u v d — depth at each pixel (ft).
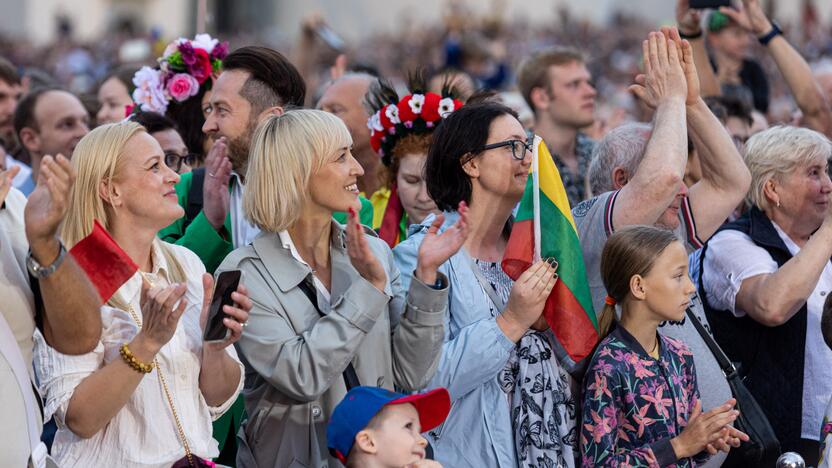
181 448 28.53
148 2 411.54
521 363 32.37
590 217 35.42
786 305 36.91
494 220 33.94
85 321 26.55
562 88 61.46
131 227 29.25
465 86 48.21
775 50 53.62
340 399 30.37
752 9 54.19
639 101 61.67
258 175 30.50
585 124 62.23
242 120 39.83
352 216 28.86
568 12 356.79
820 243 36.96
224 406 29.63
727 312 39.47
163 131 42.93
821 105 53.31
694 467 33.35
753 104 71.92
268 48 40.86
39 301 26.86
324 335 29.17
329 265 31.76
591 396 32.12
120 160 28.91
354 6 421.59
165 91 46.21
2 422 25.55
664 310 32.76
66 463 28.07
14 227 27.86
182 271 30.40
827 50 163.84
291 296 30.55
